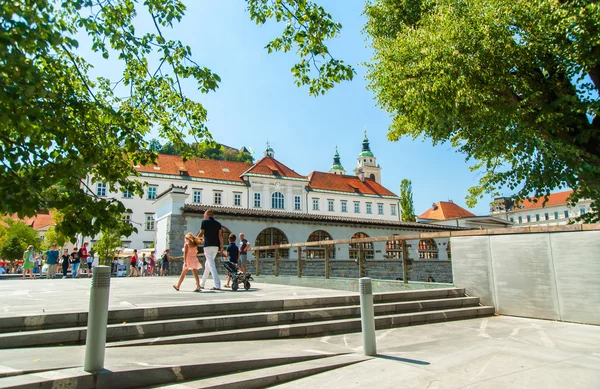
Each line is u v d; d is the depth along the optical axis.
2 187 2.94
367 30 16.44
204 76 5.54
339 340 5.52
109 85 5.66
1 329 4.44
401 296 7.71
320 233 28.84
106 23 4.86
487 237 8.55
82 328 4.68
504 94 11.49
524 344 5.33
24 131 3.07
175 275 20.33
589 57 10.02
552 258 7.45
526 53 10.59
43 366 3.52
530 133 10.77
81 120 4.10
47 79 3.31
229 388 3.63
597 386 3.58
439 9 12.12
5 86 2.78
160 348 4.55
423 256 33.09
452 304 8.02
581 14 9.19
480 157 14.30
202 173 49.41
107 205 3.86
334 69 5.60
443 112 11.94
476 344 5.33
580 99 11.20
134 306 5.52
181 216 22.27
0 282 13.94
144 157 4.82
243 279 9.14
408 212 66.31
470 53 10.97
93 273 3.64
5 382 3.10
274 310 6.31
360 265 11.65
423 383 3.71
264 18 5.49
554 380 3.76
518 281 7.92
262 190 50.09
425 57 11.59
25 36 2.90
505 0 10.48
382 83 13.63
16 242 44.91
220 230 9.36
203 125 6.36
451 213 68.69
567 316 7.14
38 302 6.33
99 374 3.38
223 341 5.12
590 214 11.62
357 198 59.91
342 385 3.72
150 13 5.12
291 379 3.97
